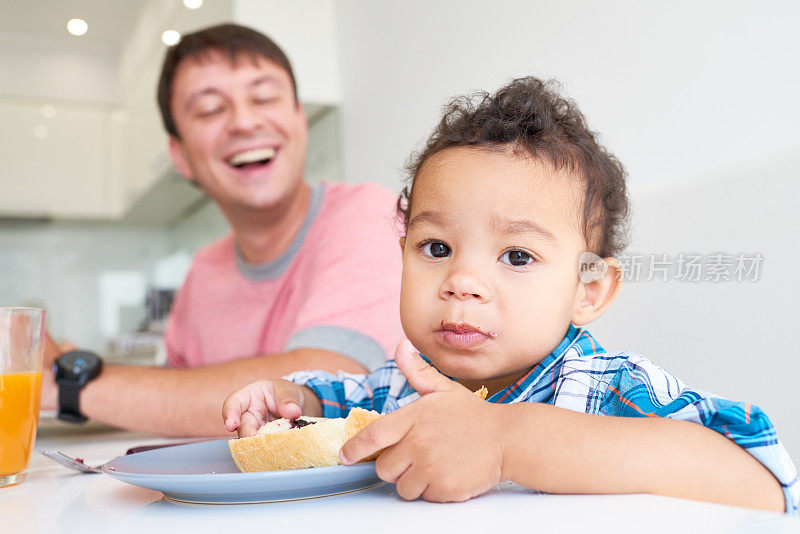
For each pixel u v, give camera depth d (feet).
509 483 1.57
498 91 2.41
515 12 5.80
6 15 12.30
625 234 2.44
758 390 2.46
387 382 2.59
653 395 1.77
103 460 2.35
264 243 4.89
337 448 1.55
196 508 1.43
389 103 7.68
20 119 13.98
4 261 14.76
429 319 2.01
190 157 4.99
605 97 4.93
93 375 3.39
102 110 14.66
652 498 1.30
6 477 1.89
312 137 9.49
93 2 11.90
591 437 1.40
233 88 4.71
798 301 2.38
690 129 4.26
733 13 3.96
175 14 10.44
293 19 8.63
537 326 1.95
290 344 3.78
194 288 5.36
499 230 1.96
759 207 2.56
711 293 2.65
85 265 15.38
